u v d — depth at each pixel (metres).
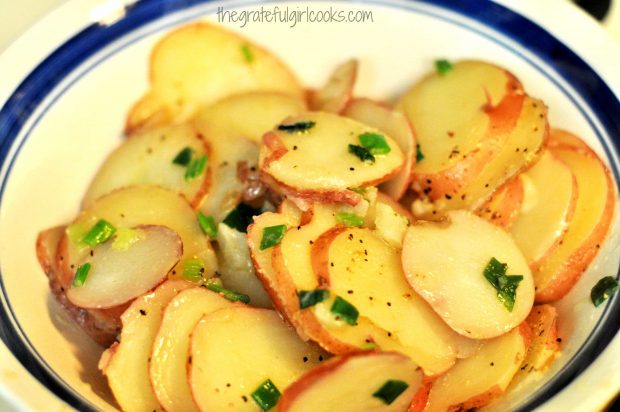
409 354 0.36
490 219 0.40
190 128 0.43
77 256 0.39
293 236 0.37
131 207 0.40
